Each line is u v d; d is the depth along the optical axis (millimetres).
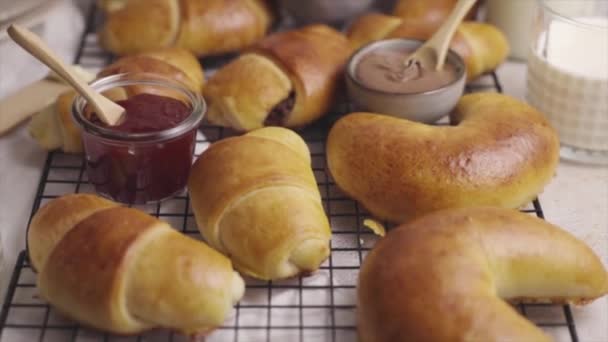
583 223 528
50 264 435
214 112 588
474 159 498
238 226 463
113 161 513
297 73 571
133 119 514
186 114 526
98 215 445
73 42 692
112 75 547
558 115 585
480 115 537
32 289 475
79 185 549
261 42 597
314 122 610
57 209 462
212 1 649
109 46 663
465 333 395
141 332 440
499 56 637
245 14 657
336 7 672
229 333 451
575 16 615
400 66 576
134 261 427
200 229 485
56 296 433
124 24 651
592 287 452
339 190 546
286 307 464
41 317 459
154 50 625
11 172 565
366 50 590
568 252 447
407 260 423
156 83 547
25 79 641
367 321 418
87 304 423
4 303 463
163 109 523
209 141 593
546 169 520
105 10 691
